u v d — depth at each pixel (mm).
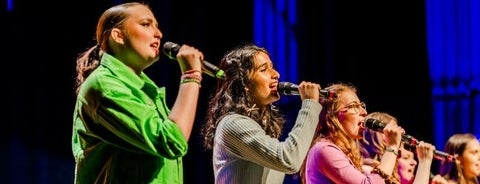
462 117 6988
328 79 7309
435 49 7082
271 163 2932
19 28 8117
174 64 7652
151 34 2725
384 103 7215
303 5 7422
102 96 2553
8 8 8125
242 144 2971
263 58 3164
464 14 6977
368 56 7254
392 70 7207
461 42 6996
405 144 4000
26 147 8398
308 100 3084
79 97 2613
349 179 3393
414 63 7148
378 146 3959
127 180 2598
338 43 7312
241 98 3109
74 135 2785
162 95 2781
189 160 7836
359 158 3605
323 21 7355
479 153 4609
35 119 8312
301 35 7410
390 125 3578
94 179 2646
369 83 7238
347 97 3590
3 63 8219
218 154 3078
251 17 7590
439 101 7078
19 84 8242
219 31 7637
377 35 7246
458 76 7004
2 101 8305
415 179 3682
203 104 7648
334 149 3461
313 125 3031
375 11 7254
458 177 4602
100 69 2637
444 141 7047
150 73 7668
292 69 7434
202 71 2799
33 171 8422
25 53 8156
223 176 3035
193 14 7609
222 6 7648
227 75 3148
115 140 2584
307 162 3533
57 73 8125
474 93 6945
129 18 2707
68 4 7949
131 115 2539
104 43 2725
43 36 8070
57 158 8414
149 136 2539
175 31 7590
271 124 3207
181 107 2605
